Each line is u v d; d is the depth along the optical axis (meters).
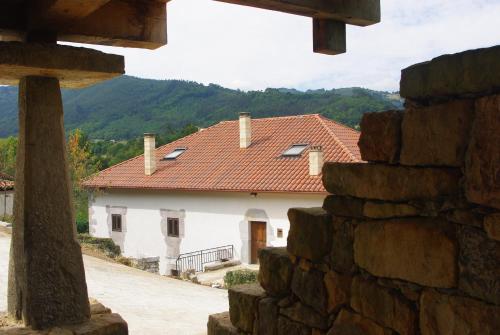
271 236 16.16
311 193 14.62
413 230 1.92
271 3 3.04
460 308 1.75
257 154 18.00
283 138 18.39
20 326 3.21
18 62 2.97
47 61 3.05
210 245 17.81
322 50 3.38
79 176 19.81
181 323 6.41
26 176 3.21
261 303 2.68
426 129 1.89
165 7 3.45
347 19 3.36
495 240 1.64
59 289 3.27
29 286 3.19
